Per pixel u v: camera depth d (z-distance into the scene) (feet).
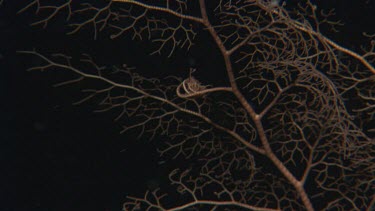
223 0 9.36
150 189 14.99
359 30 10.96
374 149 7.47
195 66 11.55
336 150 7.65
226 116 8.11
